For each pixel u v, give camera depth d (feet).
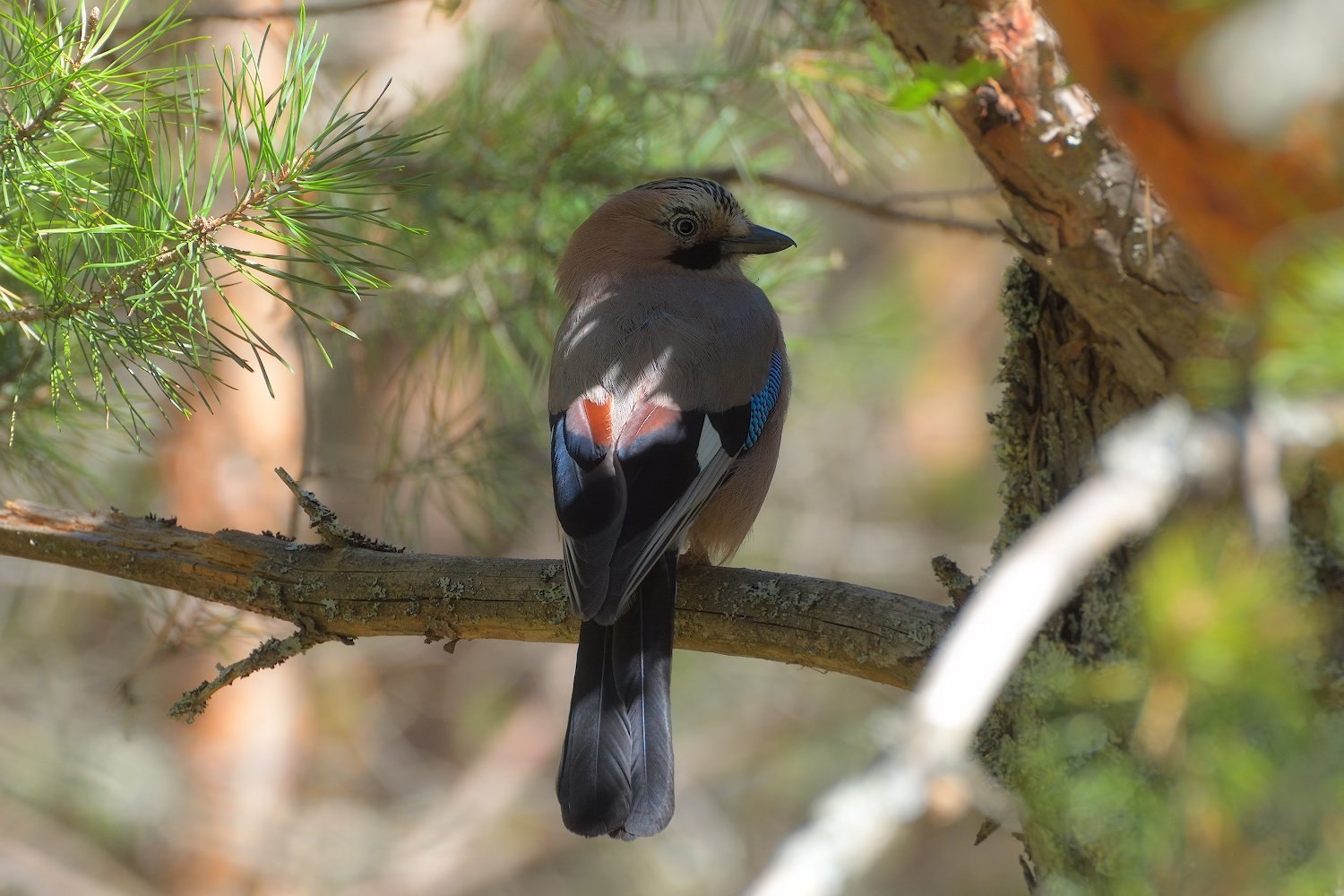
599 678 19.74
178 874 46.03
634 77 31.01
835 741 55.01
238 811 46.03
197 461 39.40
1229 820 10.58
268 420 39.68
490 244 31.14
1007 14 14.88
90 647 50.24
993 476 59.88
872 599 18.52
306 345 35.65
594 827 19.06
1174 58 10.44
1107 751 14.52
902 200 31.78
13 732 47.29
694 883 53.98
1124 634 15.47
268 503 39.60
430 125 31.17
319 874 48.24
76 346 22.44
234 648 35.09
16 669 49.16
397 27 43.93
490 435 31.63
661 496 21.27
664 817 19.08
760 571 19.94
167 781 46.96
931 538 58.44
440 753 58.65
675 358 23.04
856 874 8.44
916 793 8.22
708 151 32.63
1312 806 10.55
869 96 29.78
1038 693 15.75
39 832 48.34
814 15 30.71
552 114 31.22
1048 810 13.96
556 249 30.99
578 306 25.44
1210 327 14.87
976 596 17.28
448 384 31.78
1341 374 9.46
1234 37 9.54
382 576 20.35
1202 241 11.39
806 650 18.92
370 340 32.24
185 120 26.55
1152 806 11.17
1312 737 10.77
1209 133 10.59
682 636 20.18
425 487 31.63
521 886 54.85
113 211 18.88
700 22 41.81
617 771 19.25
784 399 25.14
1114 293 15.35
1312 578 14.25
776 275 31.96
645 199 26.81
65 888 47.47
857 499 59.16
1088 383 17.22
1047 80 14.85
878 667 18.15
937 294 59.72
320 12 29.76
